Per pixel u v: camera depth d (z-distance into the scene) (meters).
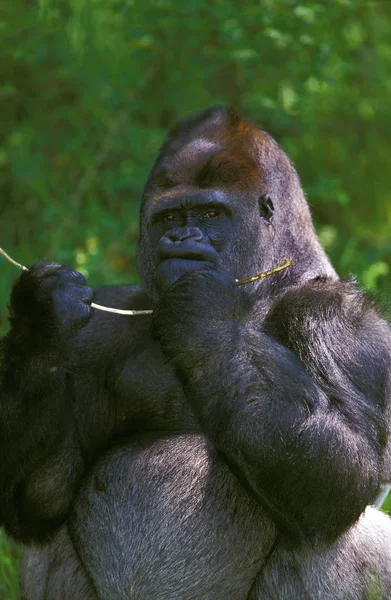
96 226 17.64
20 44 18.42
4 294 16.42
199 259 9.78
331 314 9.86
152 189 10.56
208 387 9.05
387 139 21.47
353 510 9.30
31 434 9.70
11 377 9.64
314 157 20.95
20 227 18.78
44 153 19.38
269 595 9.80
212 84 19.97
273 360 9.18
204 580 9.75
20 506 10.05
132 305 10.90
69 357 10.04
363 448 9.29
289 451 8.99
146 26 17.88
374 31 21.02
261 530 9.88
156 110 19.70
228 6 17.53
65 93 19.66
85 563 10.00
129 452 9.98
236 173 10.37
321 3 18.36
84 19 19.09
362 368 9.73
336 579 9.80
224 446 9.07
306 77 17.91
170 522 9.69
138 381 10.48
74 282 9.75
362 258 18.70
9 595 11.59
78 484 10.26
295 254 10.84
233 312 9.37
